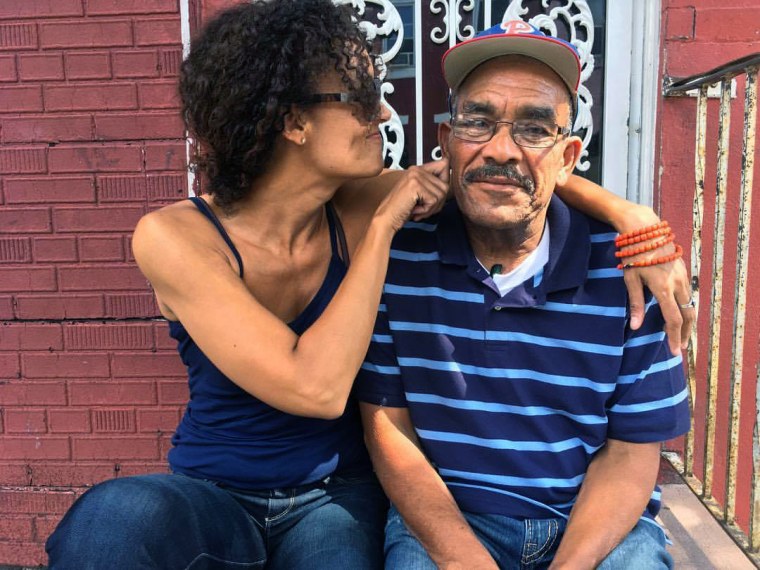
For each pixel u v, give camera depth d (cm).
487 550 151
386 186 177
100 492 132
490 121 146
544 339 155
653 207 245
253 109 139
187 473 158
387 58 251
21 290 253
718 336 208
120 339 253
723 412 252
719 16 235
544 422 157
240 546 146
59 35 241
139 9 238
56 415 258
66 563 122
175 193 245
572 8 244
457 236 161
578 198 163
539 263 159
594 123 250
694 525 202
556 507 160
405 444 163
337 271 163
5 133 246
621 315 152
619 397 155
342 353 138
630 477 153
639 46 241
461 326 159
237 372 139
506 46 142
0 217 250
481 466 160
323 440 162
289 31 137
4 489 262
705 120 218
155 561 125
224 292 140
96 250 249
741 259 190
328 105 142
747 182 187
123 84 242
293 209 153
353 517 159
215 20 147
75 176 247
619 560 144
